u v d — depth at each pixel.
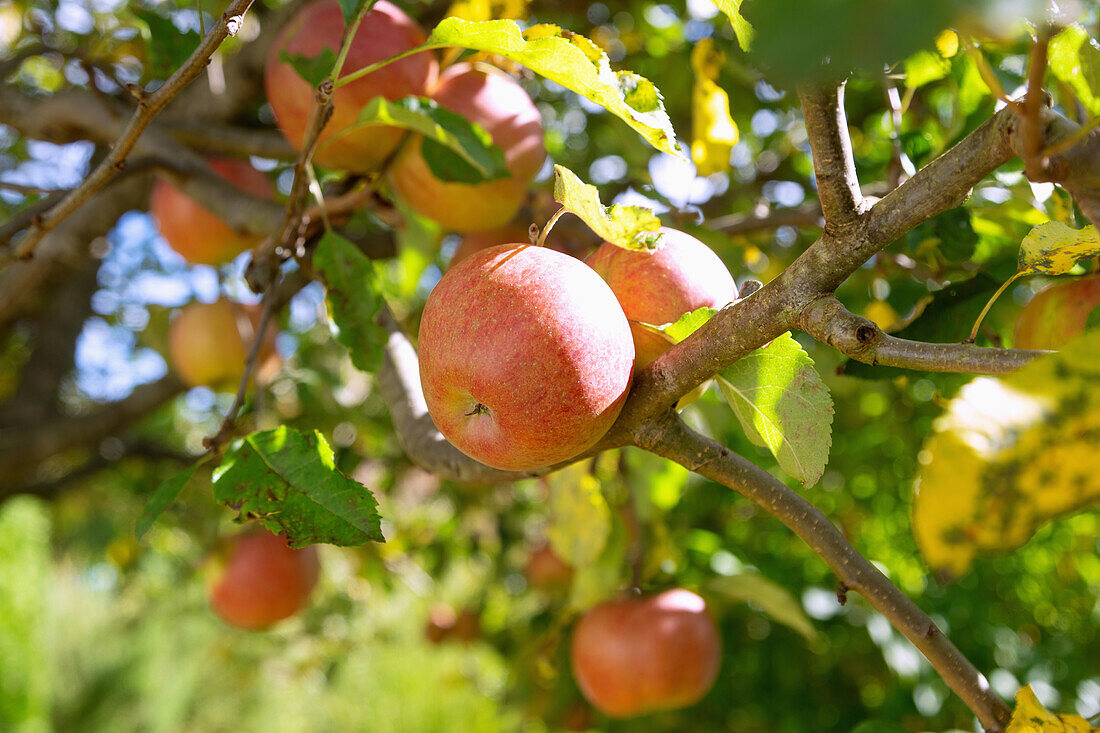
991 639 1.21
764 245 1.01
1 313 1.17
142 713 3.95
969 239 0.57
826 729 1.25
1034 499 0.30
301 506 0.43
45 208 0.62
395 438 1.35
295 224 0.57
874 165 0.90
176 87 0.44
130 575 2.05
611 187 0.91
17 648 3.30
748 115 0.97
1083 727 0.41
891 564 1.54
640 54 1.11
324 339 1.34
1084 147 0.32
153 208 0.87
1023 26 0.30
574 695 1.22
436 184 0.62
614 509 0.81
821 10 0.18
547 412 0.39
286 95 0.61
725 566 0.96
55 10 1.06
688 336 0.41
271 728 4.40
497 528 1.50
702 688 0.81
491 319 0.39
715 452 0.43
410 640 4.20
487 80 0.63
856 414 1.42
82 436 1.26
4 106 0.85
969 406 0.31
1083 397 0.30
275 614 1.01
